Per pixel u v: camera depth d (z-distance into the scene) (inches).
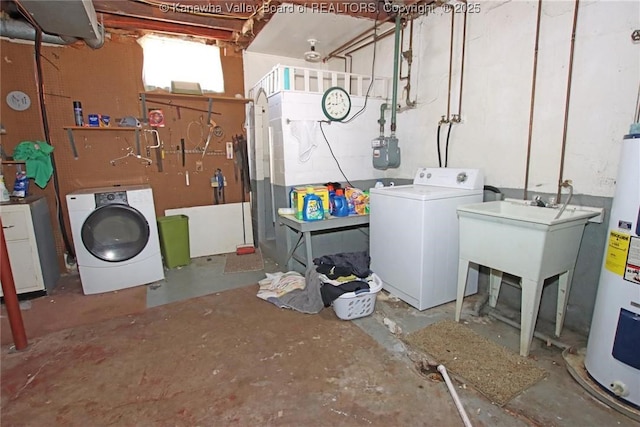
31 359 79.6
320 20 126.2
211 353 81.0
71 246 138.6
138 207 122.2
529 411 61.2
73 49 130.3
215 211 161.9
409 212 98.7
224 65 157.5
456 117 111.0
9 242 108.9
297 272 129.6
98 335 89.9
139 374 73.7
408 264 101.5
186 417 61.5
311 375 72.2
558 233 73.1
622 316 59.7
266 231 165.5
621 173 60.9
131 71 140.9
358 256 113.3
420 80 124.1
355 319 96.0
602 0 74.9
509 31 94.0
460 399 64.4
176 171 154.9
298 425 59.2
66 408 64.1
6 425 60.3
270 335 88.4
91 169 139.1
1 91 120.6
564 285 81.6
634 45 70.7
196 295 115.3
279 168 132.6
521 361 75.3
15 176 126.3
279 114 127.6
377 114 142.3
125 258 120.4
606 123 76.3
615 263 61.3
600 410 61.2
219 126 161.2
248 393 67.2
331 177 137.0
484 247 83.7
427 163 125.0
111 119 139.8
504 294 104.1
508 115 96.3
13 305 81.9
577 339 82.7
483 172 104.5
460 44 108.0
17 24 113.8
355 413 61.6
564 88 83.2
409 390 67.1
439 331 88.4
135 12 120.8
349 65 160.2
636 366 58.3
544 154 88.7
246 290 118.7
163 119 149.0
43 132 128.7
